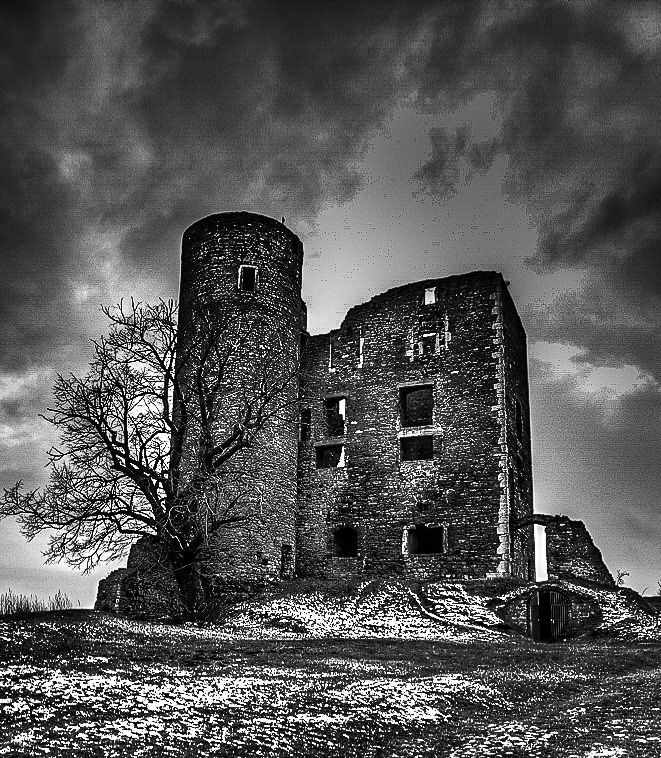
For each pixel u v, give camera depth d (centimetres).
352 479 3569
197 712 1487
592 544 3288
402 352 3653
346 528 3522
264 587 3322
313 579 3462
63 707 1441
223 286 3641
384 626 2691
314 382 3794
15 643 1888
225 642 2286
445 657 2219
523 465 3703
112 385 2806
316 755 1338
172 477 2845
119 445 2745
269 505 3447
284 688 1695
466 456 3394
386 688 1766
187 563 2798
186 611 2800
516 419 3650
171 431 2900
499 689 1831
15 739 1261
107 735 1319
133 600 3059
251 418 3219
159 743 1306
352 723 1510
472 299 3594
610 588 3036
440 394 3525
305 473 3666
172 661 1902
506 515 3256
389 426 3569
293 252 3875
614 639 2578
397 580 3183
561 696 1800
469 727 1552
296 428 3697
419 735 1493
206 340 3541
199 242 3772
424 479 3438
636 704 1661
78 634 2123
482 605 2944
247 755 1299
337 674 1873
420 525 3391
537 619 2877
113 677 1677
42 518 2641
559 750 1385
